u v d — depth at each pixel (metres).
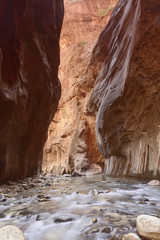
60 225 1.91
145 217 1.74
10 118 5.88
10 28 6.51
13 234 1.51
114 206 2.63
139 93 7.85
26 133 7.62
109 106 9.69
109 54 12.52
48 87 8.66
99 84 13.88
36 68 7.59
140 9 6.36
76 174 13.24
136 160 8.13
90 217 2.10
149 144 7.48
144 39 6.61
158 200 3.09
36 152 9.41
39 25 7.79
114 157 10.38
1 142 5.70
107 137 10.48
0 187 5.06
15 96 5.91
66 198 3.34
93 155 17.56
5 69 6.03
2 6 6.31
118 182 6.13
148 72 7.10
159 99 7.02
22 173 7.59
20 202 3.11
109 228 1.74
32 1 7.32
